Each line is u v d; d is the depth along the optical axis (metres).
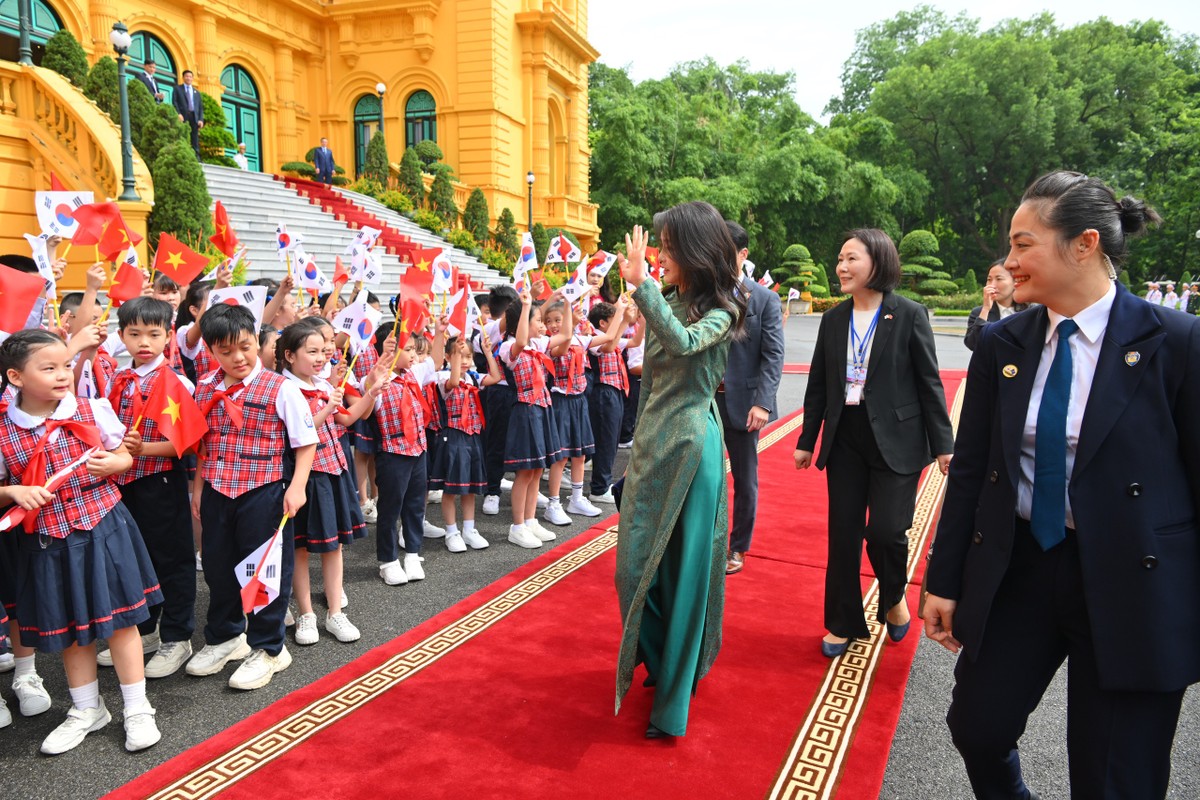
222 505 3.47
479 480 5.17
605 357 6.38
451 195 20.08
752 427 4.48
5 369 2.86
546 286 7.28
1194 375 1.82
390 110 22.17
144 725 3.00
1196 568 1.86
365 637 3.91
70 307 4.73
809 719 3.13
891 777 2.79
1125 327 1.91
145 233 10.06
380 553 4.61
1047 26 43.41
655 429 3.00
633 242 2.74
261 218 14.22
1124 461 1.86
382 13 21.59
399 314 4.58
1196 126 39.50
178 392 3.31
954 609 2.21
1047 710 3.31
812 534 5.50
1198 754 3.01
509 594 4.37
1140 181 39.44
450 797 2.62
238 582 3.51
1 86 10.22
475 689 3.33
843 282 3.65
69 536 2.88
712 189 33.16
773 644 3.81
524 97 23.30
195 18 18.06
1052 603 2.02
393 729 3.02
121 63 9.84
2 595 3.16
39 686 3.28
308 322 3.94
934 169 43.59
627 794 2.64
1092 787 1.92
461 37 21.39
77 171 10.27
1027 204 1.98
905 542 3.62
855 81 52.75
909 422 3.57
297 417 3.47
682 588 2.92
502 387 5.99
